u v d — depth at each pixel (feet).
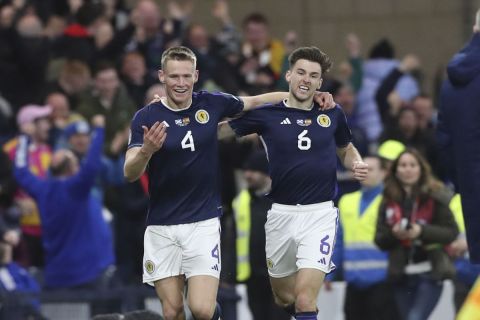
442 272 90.07
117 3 146.61
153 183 72.13
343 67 133.80
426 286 90.58
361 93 132.57
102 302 96.63
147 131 68.49
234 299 95.96
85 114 116.47
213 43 135.54
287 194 73.46
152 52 130.00
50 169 103.45
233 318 95.96
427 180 90.17
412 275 90.84
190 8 150.00
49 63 130.11
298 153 73.10
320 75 73.31
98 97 117.19
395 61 137.39
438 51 156.56
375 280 91.45
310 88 73.00
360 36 157.07
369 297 92.07
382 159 92.48
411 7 157.99
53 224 101.55
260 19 132.36
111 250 104.17
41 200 101.76
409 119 117.50
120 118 114.42
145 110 71.97
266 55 131.75
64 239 101.55
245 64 130.00
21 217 109.60
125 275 104.01
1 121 121.60
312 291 71.92
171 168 71.46
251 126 73.82
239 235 95.76
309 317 71.61
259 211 94.89
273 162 73.51
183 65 70.90
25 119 114.21
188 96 71.36
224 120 74.43
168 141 71.20
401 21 157.38
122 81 125.39
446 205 89.97
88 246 102.12
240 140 109.09
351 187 109.91
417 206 90.33
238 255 95.81
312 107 74.08
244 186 117.91
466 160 75.82
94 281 102.22
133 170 69.31
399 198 90.22
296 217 73.31
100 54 130.82
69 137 110.93
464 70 75.05
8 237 98.89
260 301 95.14
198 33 128.57
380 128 129.59
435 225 89.71
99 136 101.09
